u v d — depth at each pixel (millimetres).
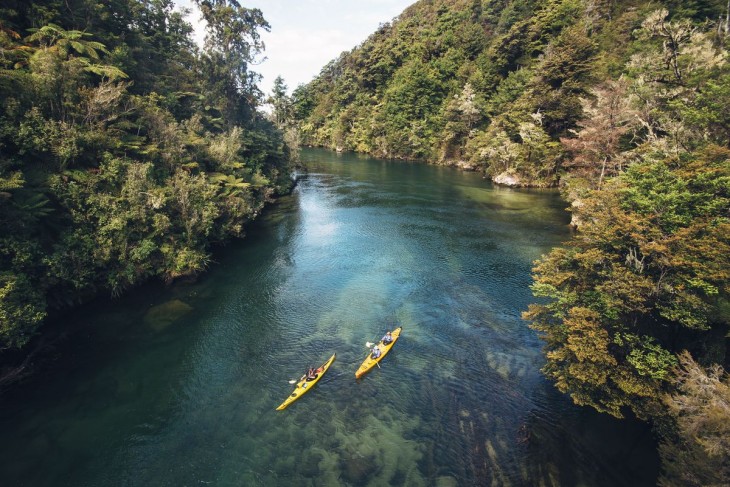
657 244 15227
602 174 47031
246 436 17984
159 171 33094
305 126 154625
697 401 12484
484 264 37062
